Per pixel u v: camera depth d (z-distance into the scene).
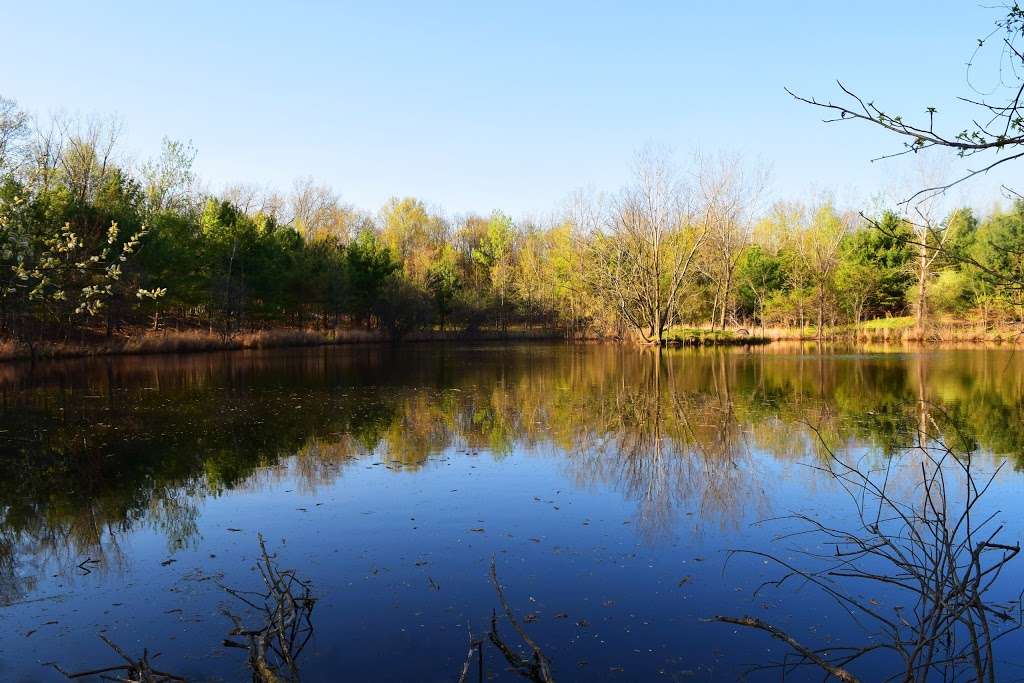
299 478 10.60
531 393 20.52
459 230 78.81
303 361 32.56
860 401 18.08
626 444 13.02
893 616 5.99
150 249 32.97
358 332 52.22
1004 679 4.88
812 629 5.75
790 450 12.31
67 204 28.83
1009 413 15.71
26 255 23.27
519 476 10.70
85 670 5.15
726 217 45.78
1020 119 3.17
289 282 45.41
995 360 30.52
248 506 9.22
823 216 61.16
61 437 13.61
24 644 5.57
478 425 15.09
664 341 45.31
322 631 5.74
